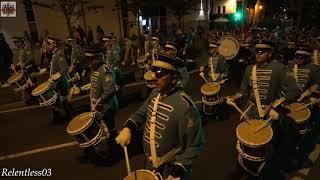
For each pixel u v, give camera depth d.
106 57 9.55
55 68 7.38
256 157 3.61
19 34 18.83
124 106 8.75
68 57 13.40
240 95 4.50
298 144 5.36
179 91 2.81
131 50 17.17
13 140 6.64
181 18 25.66
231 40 10.25
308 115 4.81
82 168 5.22
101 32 18.22
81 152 5.85
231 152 5.55
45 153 5.89
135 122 3.10
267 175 4.72
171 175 2.58
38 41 19.52
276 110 4.01
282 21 29.56
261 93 4.25
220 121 7.18
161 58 2.69
